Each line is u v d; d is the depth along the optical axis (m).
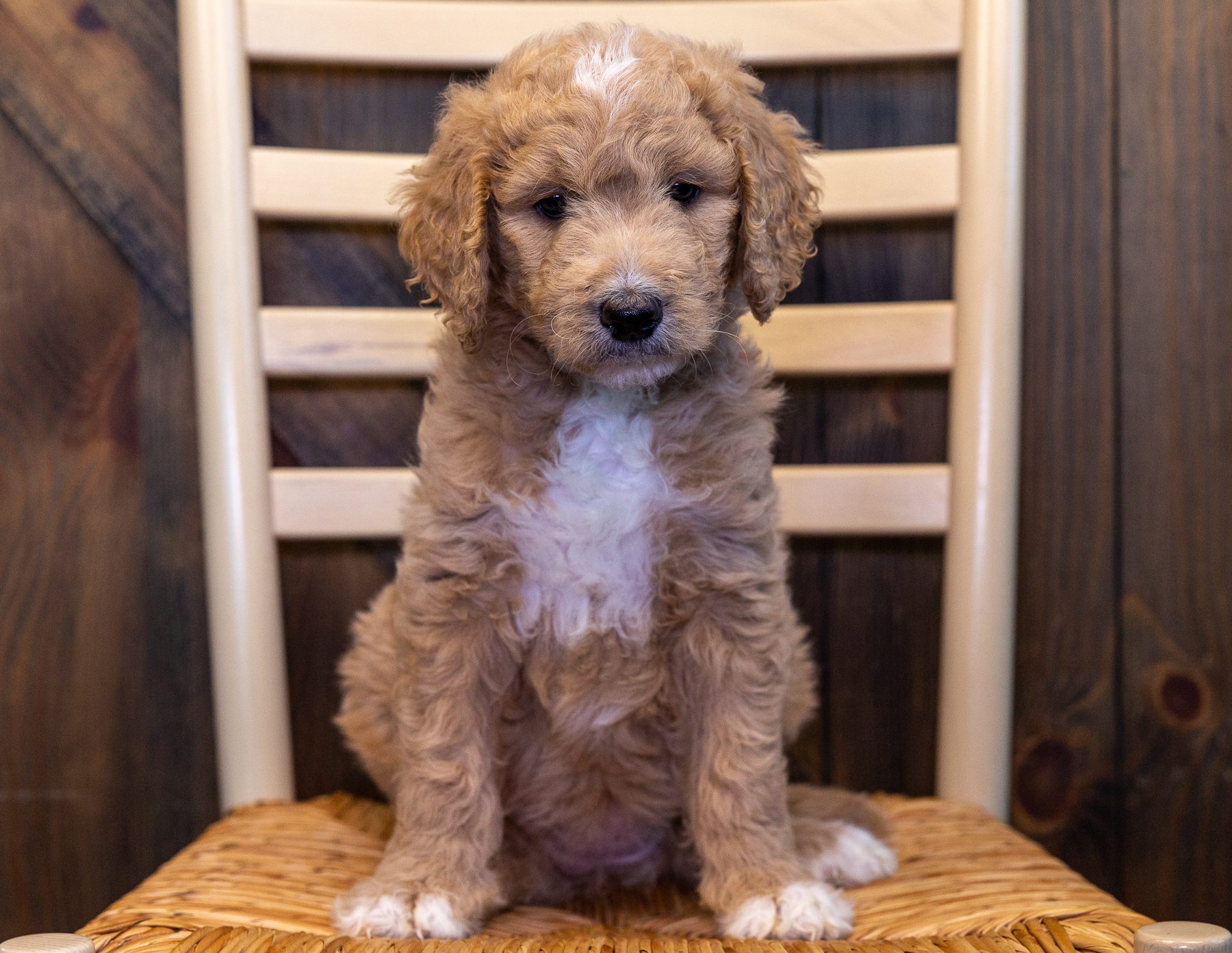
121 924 0.67
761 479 0.74
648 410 0.74
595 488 0.73
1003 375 0.88
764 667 0.73
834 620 0.96
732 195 0.75
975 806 0.85
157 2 0.93
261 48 0.88
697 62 0.75
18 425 0.94
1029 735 0.96
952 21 0.88
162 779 0.96
